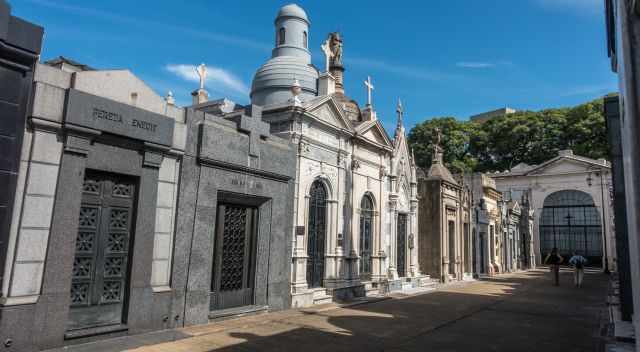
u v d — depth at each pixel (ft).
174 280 30.07
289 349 26.81
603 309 46.52
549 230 150.30
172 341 27.35
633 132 12.35
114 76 27.22
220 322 32.99
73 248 24.36
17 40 22.53
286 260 40.52
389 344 29.17
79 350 23.52
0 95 22.00
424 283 67.26
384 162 59.98
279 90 59.11
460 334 32.89
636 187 12.33
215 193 33.40
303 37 66.59
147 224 28.32
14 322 21.77
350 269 51.11
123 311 27.12
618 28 14.99
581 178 142.41
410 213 67.10
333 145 49.24
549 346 29.45
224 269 35.09
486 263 97.96
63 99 24.38
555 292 63.31
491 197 106.01
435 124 177.37
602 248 132.46
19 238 22.39
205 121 33.35
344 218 51.06
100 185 26.55
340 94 68.90
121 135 26.73
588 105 156.87
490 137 175.83
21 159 22.93
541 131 164.96
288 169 40.83
